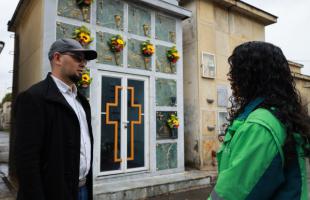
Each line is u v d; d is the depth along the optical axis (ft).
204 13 22.99
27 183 5.64
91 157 7.39
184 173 19.65
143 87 18.51
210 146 22.03
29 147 5.77
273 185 3.38
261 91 3.95
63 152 6.23
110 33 16.94
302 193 3.60
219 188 3.51
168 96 19.67
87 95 15.75
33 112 5.98
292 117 3.72
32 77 16.53
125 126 17.35
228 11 25.09
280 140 3.51
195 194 16.80
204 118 21.95
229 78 4.41
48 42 14.61
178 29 20.80
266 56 4.00
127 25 17.79
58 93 6.56
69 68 6.94
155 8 19.31
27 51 18.16
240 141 3.59
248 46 4.17
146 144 18.30
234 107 4.37
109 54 16.83
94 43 16.20
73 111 6.55
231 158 3.64
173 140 19.67
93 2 16.31
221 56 23.90
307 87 43.01
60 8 15.14
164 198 15.98
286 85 4.02
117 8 17.39
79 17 15.74
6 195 15.02
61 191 5.98
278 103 3.77
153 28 19.20
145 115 18.44
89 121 7.59
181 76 20.58
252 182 3.36
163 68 19.56
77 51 6.98
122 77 17.44
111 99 16.88
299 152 3.74
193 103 22.12
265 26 29.01
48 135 6.16
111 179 16.42
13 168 18.71
